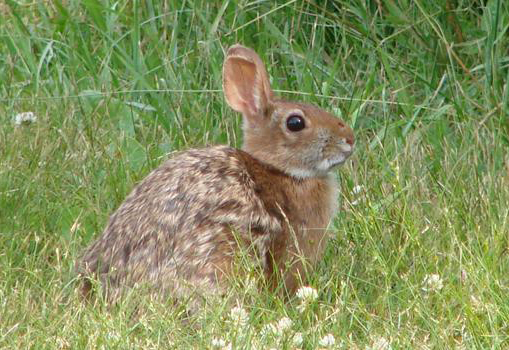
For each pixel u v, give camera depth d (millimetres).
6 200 11148
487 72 12719
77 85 13062
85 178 11609
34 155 11789
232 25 13312
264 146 10320
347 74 13266
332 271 10234
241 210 9773
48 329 9172
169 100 12734
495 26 12781
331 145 10219
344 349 9016
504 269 10180
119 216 9961
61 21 13719
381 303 9727
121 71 13445
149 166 11742
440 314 9586
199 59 13109
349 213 11086
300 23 13727
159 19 13766
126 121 12523
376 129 12641
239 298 9539
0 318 9406
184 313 9438
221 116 12492
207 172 9875
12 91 13094
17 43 13648
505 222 10539
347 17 13797
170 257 9547
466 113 12570
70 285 9867
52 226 11055
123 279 9648
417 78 13078
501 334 9305
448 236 10586
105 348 8891
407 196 11211
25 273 10203
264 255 9914
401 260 10375
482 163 11898
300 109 10281
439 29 13023
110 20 13531
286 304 9969
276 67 13234
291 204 10156
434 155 12039
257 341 8992
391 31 13734
